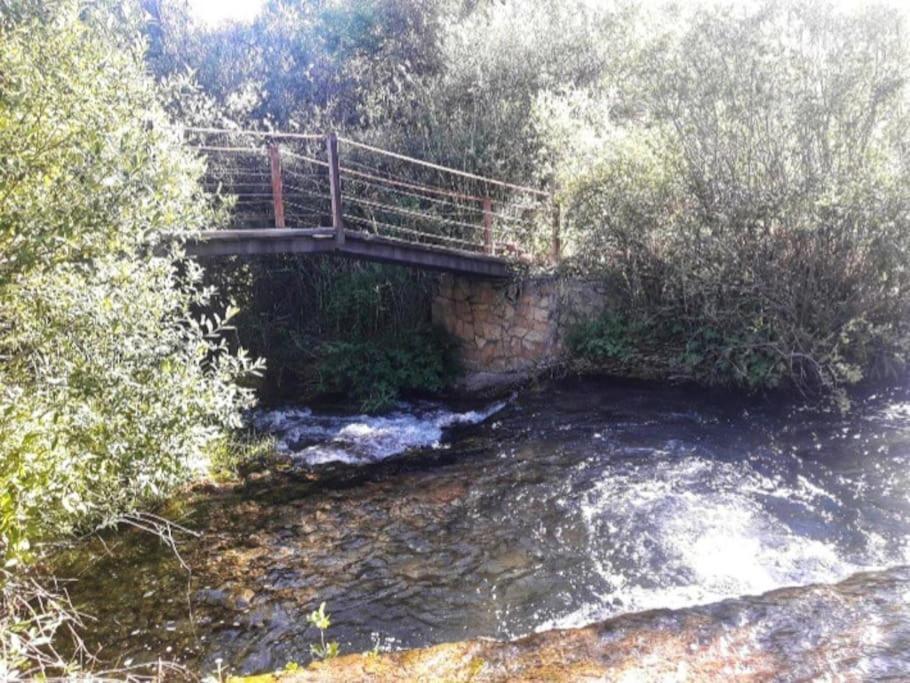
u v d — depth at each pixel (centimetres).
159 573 428
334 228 669
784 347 706
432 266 770
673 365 783
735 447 600
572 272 825
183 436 336
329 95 1229
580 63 1121
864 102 638
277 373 952
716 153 695
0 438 221
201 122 942
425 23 1345
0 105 246
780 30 658
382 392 843
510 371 878
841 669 283
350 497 554
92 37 303
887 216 616
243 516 516
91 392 304
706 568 410
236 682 292
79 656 344
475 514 511
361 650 352
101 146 264
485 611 383
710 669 289
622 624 332
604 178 754
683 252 740
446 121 1089
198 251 595
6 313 289
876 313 688
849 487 506
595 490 534
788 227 673
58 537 427
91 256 291
